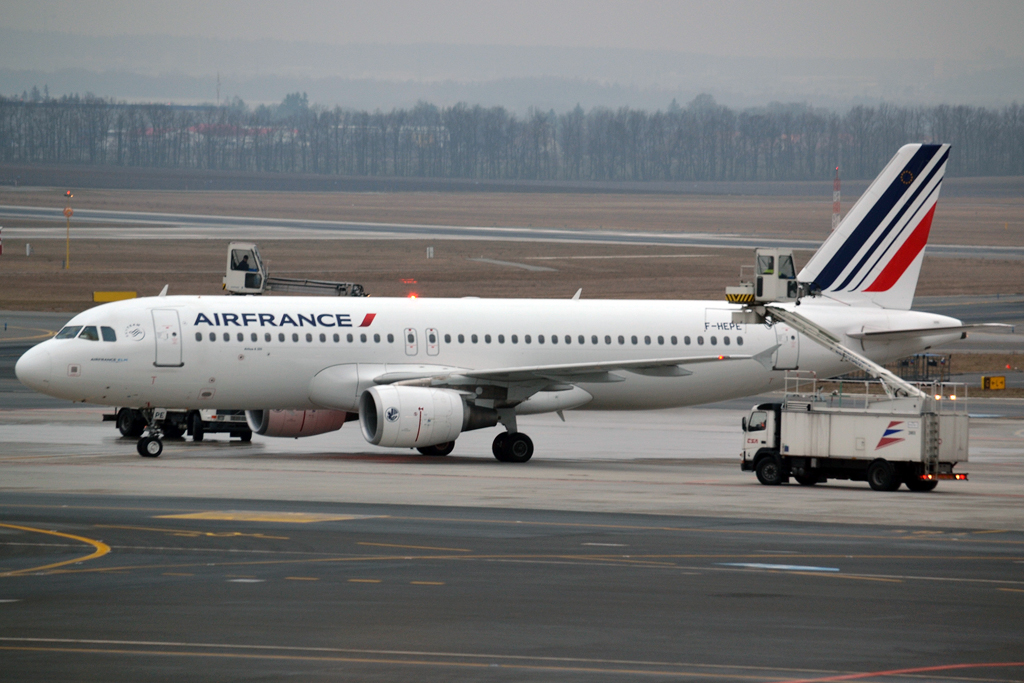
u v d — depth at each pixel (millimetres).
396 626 70188
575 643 66875
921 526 115688
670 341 196250
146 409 178125
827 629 71188
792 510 125688
